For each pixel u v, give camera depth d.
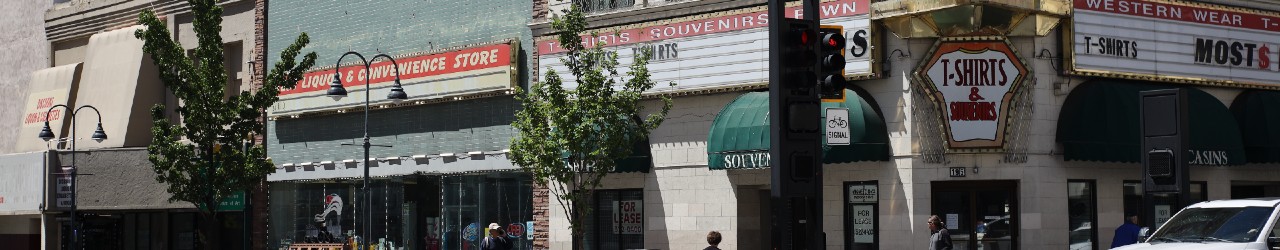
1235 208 18.00
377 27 38.47
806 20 18.94
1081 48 27.73
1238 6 30.30
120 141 45.22
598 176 28.52
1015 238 27.72
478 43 35.50
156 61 34.19
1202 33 29.58
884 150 27.59
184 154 34.38
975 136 27.28
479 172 35.62
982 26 26.84
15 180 46.84
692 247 30.73
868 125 27.52
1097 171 28.66
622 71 31.47
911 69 27.36
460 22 36.12
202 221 45.06
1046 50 27.69
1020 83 27.39
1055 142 27.78
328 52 39.94
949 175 27.25
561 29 28.47
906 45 27.44
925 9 26.78
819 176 19.00
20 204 46.50
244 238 42.50
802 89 18.73
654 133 31.64
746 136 28.25
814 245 19.11
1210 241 17.59
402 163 37.75
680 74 30.47
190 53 44.78
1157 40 28.86
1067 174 28.02
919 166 27.33
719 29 29.81
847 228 28.42
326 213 40.66
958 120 27.27
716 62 29.81
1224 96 30.44
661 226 31.41
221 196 34.62
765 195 30.59
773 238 18.78
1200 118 28.84
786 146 18.72
